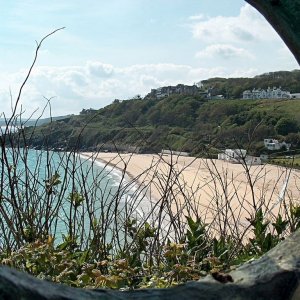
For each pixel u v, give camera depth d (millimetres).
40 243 3170
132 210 4152
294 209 4363
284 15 1739
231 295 1361
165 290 1345
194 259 3244
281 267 1450
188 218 3975
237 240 4137
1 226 3607
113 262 3215
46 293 1107
